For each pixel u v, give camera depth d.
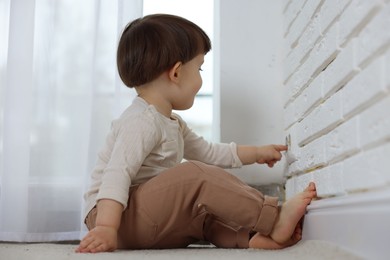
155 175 1.19
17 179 1.45
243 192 1.07
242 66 1.54
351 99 0.86
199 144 1.41
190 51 1.24
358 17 0.81
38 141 1.48
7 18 1.53
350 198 0.81
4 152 1.46
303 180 1.22
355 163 0.83
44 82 1.50
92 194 1.18
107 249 0.99
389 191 0.67
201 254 0.93
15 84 1.48
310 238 1.04
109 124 1.50
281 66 1.54
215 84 1.66
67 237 1.48
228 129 1.52
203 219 1.18
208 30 1.85
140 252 0.98
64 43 1.53
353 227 0.79
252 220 1.06
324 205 0.95
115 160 1.10
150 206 1.09
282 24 1.55
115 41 1.52
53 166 1.49
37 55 1.51
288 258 0.83
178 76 1.24
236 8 1.56
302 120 1.23
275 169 1.53
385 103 0.71
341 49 0.92
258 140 1.52
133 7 1.52
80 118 1.51
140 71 1.23
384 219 0.66
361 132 0.81
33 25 1.50
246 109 1.53
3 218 1.45
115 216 1.03
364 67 0.80
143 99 1.25
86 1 1.55
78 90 1.52
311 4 1.14
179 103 1.27
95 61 1.51
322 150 1.04
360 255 0.75
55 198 1.48
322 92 1.04
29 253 0.94
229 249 1.09
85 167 1.48
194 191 1.08
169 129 1.23
